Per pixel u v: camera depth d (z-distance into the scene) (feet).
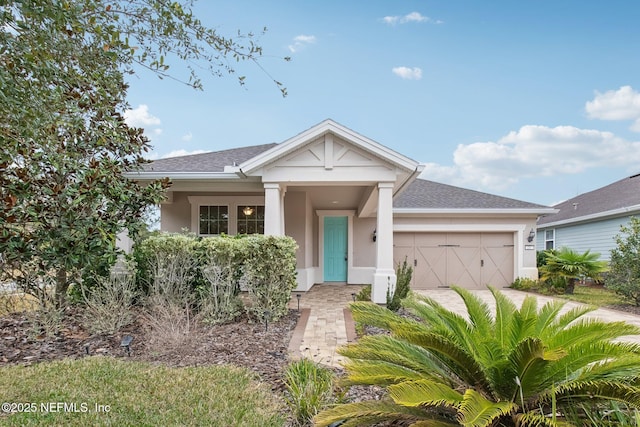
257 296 21.88
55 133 13.30
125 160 21.86
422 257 46.70
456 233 46.75
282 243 22.65
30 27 8.04
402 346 9.98
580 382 7.28
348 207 47.80
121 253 19.84
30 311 18.83
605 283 35.06
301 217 37.58
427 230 46.42
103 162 19.01
